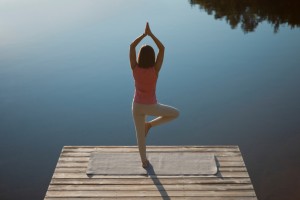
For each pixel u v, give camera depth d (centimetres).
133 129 931
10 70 1195
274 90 1071
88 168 501
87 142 888
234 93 1061
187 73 1177
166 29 1527
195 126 935
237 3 1909
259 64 1232
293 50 1335
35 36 1428
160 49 437
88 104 1027
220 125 934
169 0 1938
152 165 506
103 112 995
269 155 827
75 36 1433
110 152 535
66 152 538
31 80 1141
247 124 931
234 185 473
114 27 1526
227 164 511
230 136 895
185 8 1808
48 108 1015
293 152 831
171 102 1024
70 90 1093
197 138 894
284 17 1702
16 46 1345
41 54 1294
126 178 485
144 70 433
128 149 542
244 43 1403
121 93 1073
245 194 458
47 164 823
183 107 1005
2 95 1070
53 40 1401
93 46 1355
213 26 1579
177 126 939
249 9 1823
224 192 461
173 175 489
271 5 1870
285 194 725
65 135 912
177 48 1355
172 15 1698
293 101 1004
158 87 1101
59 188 469
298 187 739
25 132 924
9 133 920
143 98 452
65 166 509
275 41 1425
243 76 1151
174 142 883
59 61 1248
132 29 1503
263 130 909
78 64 1226
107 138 901
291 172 775
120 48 1330
